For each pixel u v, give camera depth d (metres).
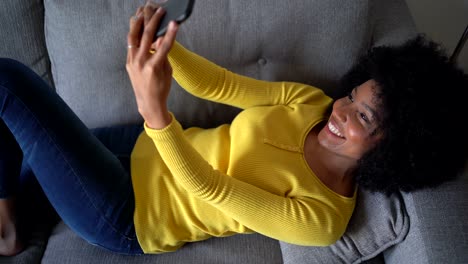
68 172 0.83
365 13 0.98
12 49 1.07
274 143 0.90
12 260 0.98
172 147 0.71
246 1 0.95
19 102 0.78
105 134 1.08
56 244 1.03
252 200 0.81
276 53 1.04
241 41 1.00
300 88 1.02
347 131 0.86
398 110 0.80
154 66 0.58
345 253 0.92
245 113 0.98
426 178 0.84
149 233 0.92
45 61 1.11
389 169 0.85
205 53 1.02
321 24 0.98
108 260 0.99
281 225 0.84
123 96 1.08
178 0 0.54
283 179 0.87
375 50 0.95
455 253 0.76
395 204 0.89
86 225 0.91
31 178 1.02
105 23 0.96
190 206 0.92
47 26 1.03
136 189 0.93
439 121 0.80
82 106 1.10
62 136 0.81
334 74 1.07
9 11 1.03
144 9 0.62
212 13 0.96
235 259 1.01
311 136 0.96
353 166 0.93
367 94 0.85
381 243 0.89
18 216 0.96
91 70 1.04
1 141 0.83
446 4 1.42
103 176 0.86
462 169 0.87
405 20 1.16
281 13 0.96
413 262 0.81
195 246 1.03
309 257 0.94
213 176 0.79
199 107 1.13
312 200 0.86
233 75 0.97
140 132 1.09
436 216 0.82
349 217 0.91
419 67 0.82
